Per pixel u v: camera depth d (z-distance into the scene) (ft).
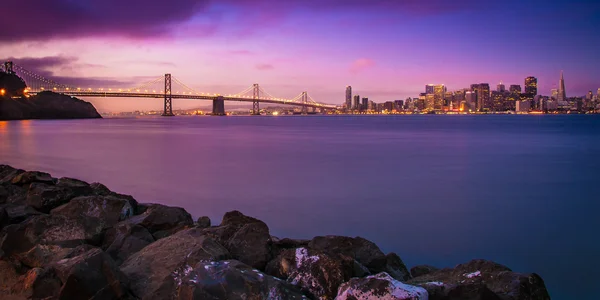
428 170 69.15
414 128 253.65
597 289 23.30
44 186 28.89
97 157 89.35
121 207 25.44
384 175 63.67
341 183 56.54
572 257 28.27
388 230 34.53
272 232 34.14
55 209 25.63
